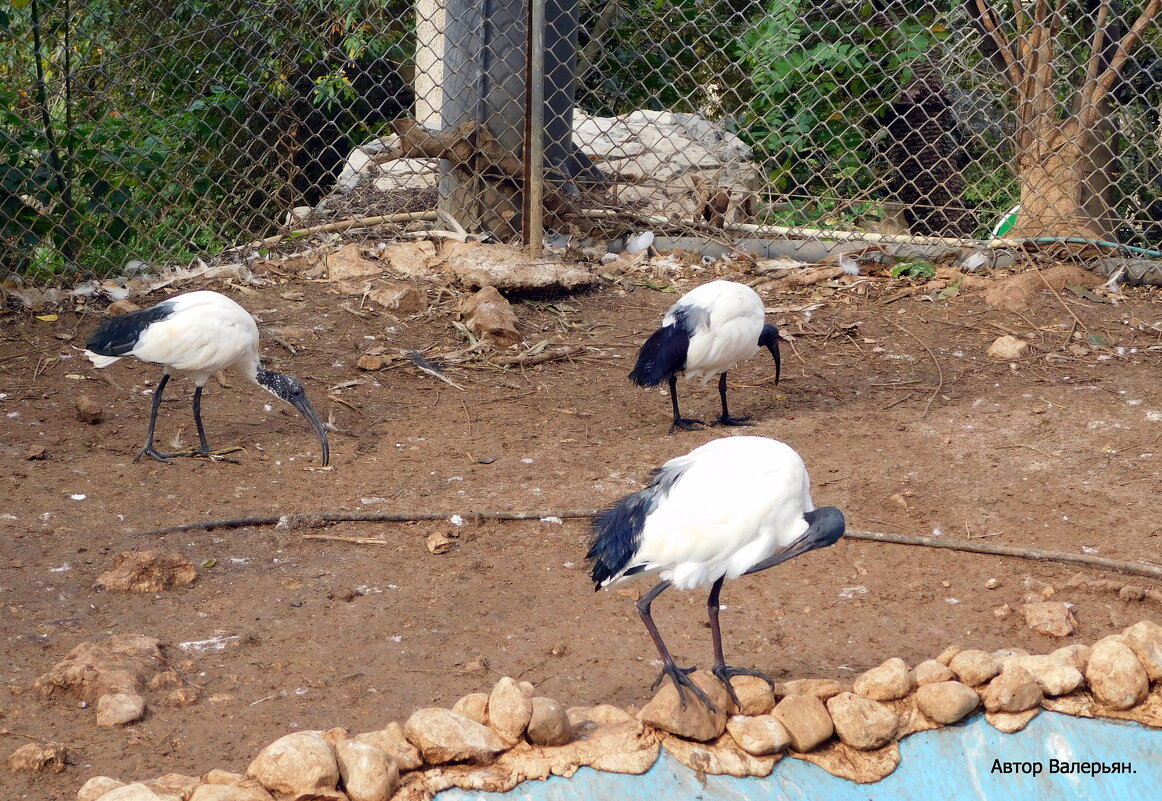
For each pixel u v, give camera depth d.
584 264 9.54
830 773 4.14
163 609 4.86
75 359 7.66
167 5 10.38
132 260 9.55
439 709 3.96
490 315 8.22
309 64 11.43
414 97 12.64
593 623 4.93
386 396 7.43
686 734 4.06
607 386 7.70
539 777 3.87
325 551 5.48
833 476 6.38
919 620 5.02
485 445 6.79
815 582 5.34
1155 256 9.41
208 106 9.95
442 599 5.08
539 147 9.01
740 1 11.84
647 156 10.97
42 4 9.14
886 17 11.31
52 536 5.43
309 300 8.70
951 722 4.32
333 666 4.48
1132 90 10.32
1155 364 7.93
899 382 7.72
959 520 5.91
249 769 3.64
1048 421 7.06
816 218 10.83
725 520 4.02
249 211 11.40
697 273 9.59
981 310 8.84
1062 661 4.53
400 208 10.27
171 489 6.04
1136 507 6.02
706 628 4.91
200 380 6.39
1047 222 9.75
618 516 4.24
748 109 11.13
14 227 8.85
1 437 6.46
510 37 9.19
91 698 4.12
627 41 10.79
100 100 9.65
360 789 3.62
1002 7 10.48
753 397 7.58
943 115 11.63
